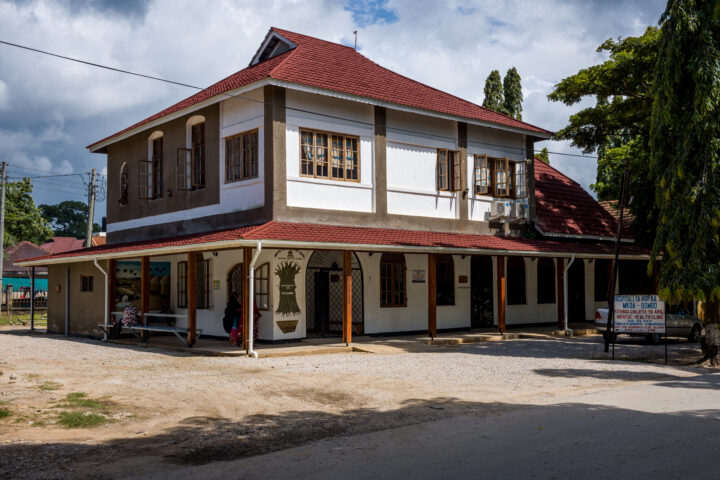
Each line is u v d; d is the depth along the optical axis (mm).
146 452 7465
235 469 6645
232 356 16188
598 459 6629
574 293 27328
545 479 5973
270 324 18328
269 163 17859
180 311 22172
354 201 19641
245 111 19031
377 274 20969
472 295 24172
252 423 8969
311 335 20422
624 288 28688
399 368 14164
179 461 7062
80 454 7375
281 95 18062
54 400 10469
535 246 22375
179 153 21141
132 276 22312
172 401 10492
